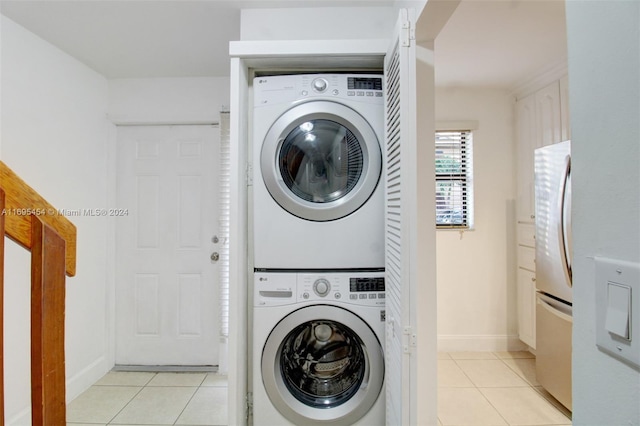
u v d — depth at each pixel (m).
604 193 0.38
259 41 1.38
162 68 2.29
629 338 0.35
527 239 2.60
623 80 0.36
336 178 1.45
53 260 0.81
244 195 1.46
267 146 1.40
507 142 2.76
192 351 2.48
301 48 1.37
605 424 0.38
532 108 2.55
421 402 1.26
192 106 2.44
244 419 1.45
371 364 1.38
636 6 0.34
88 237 2.24
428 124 1.24
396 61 1.11
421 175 1.25
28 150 1.81
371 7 1.54
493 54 2.14
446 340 2.76
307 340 1.51
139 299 2.48
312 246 1.40
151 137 2.49
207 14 1.64
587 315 0.41
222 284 2.43
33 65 1.83
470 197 2.79
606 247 0.38
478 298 2.77
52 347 0.80
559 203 1.86
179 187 2.49
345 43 1.36
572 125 0.43
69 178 2.08
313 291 1.39
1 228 0.75
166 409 1.92
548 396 2.10
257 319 1.40
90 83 2.26
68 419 1.83
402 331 1.03
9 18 1.69
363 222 1.40
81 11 1.62
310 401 1.44
